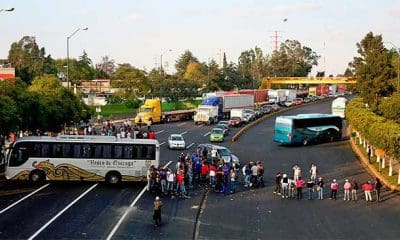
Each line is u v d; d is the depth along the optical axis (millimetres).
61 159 37875
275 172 45406
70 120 51125
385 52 81938
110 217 29328
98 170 38156
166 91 117000
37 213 29797
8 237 24953
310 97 144625
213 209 32125
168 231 26875
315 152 57625
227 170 37938
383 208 33219
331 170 47000
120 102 116688
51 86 52000
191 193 36594
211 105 89000
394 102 58500
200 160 42125
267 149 59594
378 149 44344
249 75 199375
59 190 36312
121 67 125062
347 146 62406
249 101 102188
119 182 38531
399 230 28078
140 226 27688
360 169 47500
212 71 159125
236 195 36344
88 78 153125
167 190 35625
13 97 39906
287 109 118125
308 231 27594
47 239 24812
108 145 38312
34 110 42281
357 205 33969
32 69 135750
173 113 92812
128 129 64938
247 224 28750
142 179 38438
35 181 37781
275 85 184625
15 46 146125
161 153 54344
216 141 65000
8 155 37750
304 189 38938
